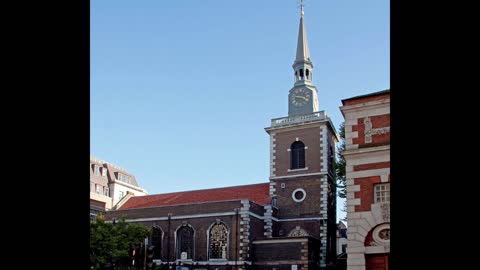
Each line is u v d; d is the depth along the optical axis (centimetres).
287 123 5519
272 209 5244
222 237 4988
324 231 5066
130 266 3250
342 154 2311
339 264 5284
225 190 5847
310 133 5412
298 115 5544
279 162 5494
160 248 5244
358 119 2319
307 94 5653
